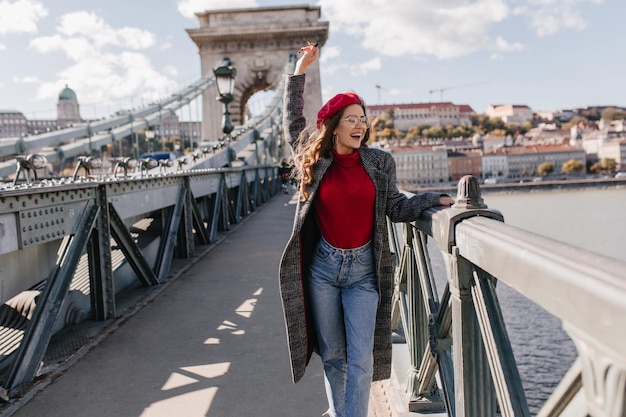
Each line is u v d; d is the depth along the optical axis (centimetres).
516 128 19162
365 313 219
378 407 290
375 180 220
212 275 615
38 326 337
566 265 94
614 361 79
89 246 443
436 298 228
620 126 15725
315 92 4353
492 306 146
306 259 229
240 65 4419
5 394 301
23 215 321
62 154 2006
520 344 2725
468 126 18200
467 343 161
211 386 317
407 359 320
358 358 214
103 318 446
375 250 220
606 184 10175
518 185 9906
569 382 92
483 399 161
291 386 315
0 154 1595
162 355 367
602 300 81
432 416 253
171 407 291
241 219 1202
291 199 1808
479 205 167
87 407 292
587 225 5316
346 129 215
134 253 528
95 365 352
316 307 226
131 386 319
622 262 86
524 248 112
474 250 144
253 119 2464
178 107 3080
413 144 14575
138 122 2711
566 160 13750
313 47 251
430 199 209
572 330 91
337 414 227
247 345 383
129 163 555
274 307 477
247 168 1333
